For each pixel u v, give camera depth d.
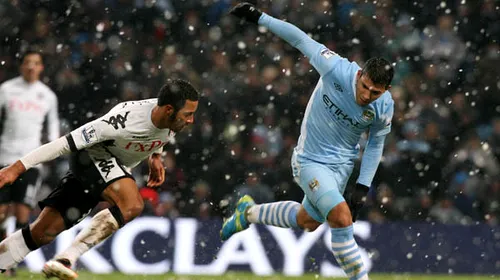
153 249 24.39
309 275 24.48
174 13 34.47
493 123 32.47
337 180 15.02
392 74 13.82
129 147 14.00
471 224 26.39
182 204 28.62
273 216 16.36
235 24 34.38
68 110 31.45
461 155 30.72
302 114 31.78
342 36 35.00
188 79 32.38
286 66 33.00
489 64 34.12
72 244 13.43
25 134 22.34
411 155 30.41
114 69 32.41
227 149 29.98
